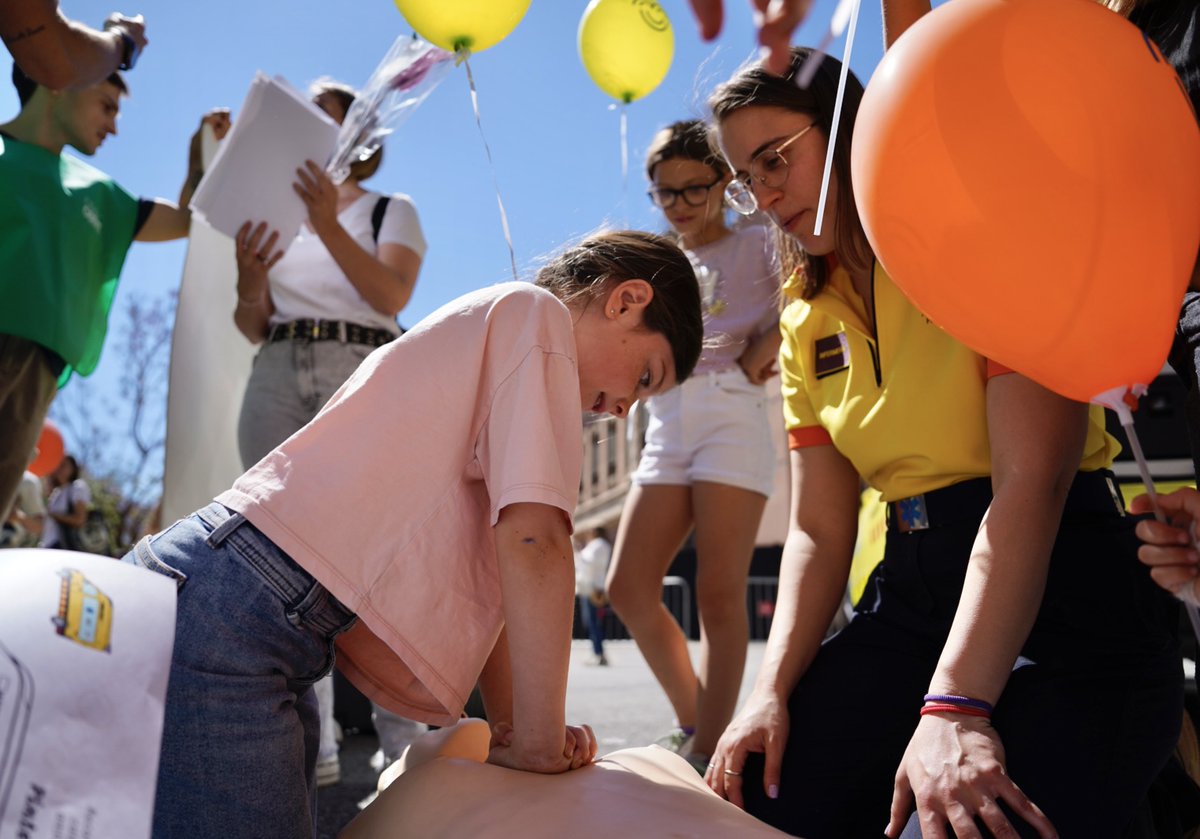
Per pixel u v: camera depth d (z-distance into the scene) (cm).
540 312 153
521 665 143
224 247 340
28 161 278
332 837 232
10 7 232
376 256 305
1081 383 123
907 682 170
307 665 143
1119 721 146
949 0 128
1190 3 142
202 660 133
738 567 281
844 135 175
